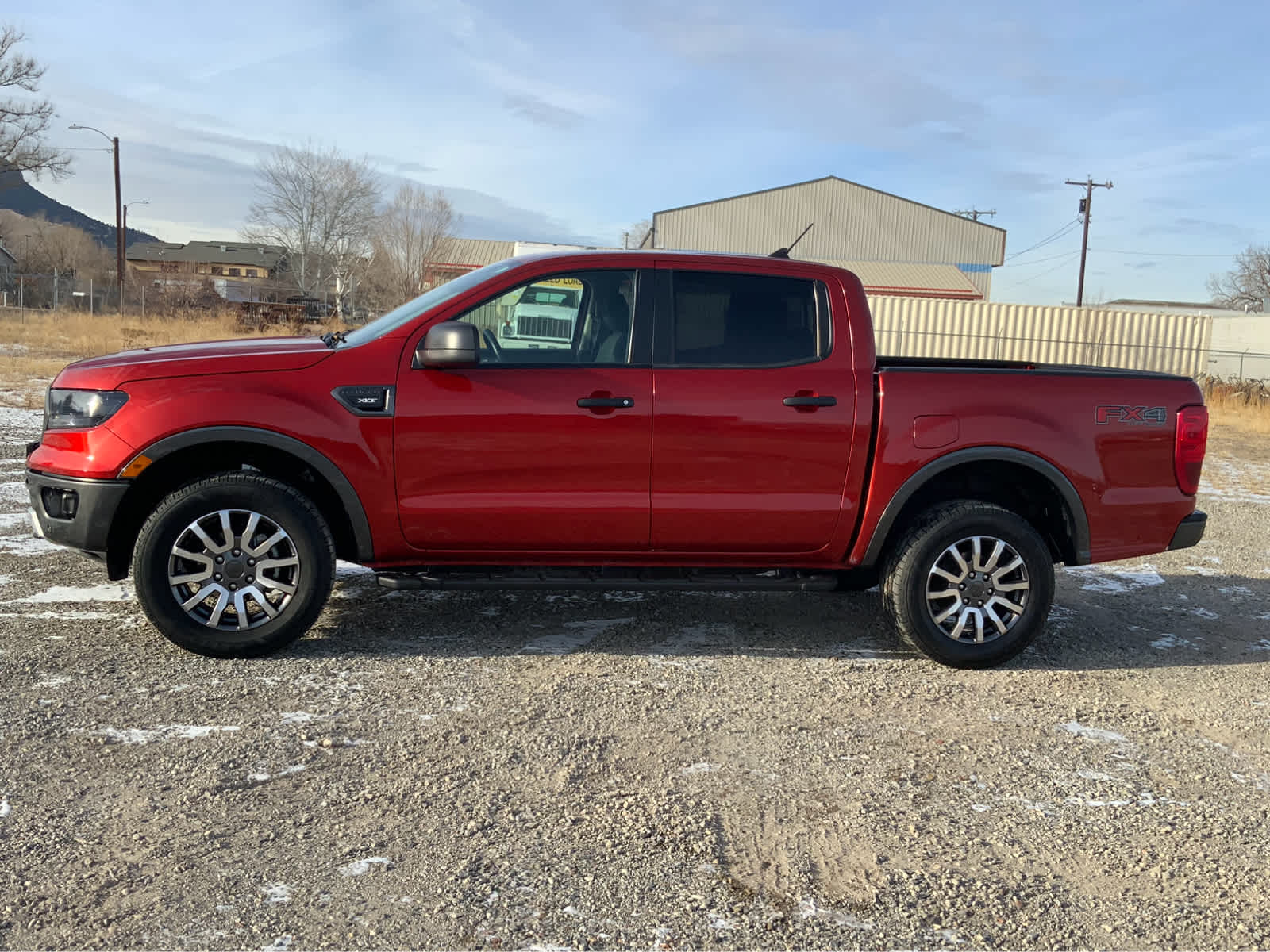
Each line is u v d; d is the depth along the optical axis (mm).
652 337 4340
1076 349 28125
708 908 2520
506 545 4332
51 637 4371
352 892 2516
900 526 4668
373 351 4203
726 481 4336
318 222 54531
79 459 4031
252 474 4152
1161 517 4664
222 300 35750
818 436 4359
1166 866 2844
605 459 4254
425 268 42531
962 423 4418
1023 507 4926
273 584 4180
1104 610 5766
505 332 4297
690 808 3053
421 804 3000
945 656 4527
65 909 2387
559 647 4598
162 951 2246
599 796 3111
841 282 4500
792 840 2891
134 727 3463
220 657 4184
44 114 43500
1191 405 4656
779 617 5289
